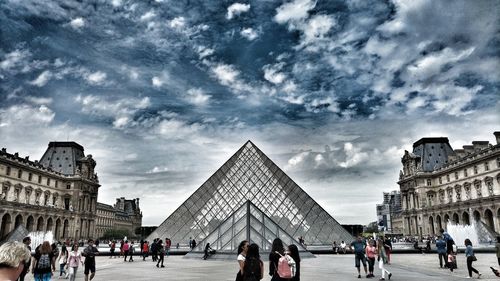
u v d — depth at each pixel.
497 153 120.38
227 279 25.89
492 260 47.59
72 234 161.12
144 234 137.75
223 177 75.62
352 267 36.16
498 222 118.12
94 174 183.50
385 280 25.92
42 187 150.62
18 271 5.62
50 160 177.50
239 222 48.78
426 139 178.12
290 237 50.03
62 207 163.88
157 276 28.38
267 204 71.69
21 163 136.00
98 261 49.50
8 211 121.06
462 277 27.69
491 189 125.12
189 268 35.00
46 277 18.00
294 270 14.57
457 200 145.50
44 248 18.12
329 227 67.88
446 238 33.88
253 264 13.23
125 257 48.22
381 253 26.03
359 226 117.75
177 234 69.06
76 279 27.39
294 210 70.12
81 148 188.38
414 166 172.75
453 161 150.25
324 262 42.72
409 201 176.00
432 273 30.55
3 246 5.68
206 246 46.09
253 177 75.50
